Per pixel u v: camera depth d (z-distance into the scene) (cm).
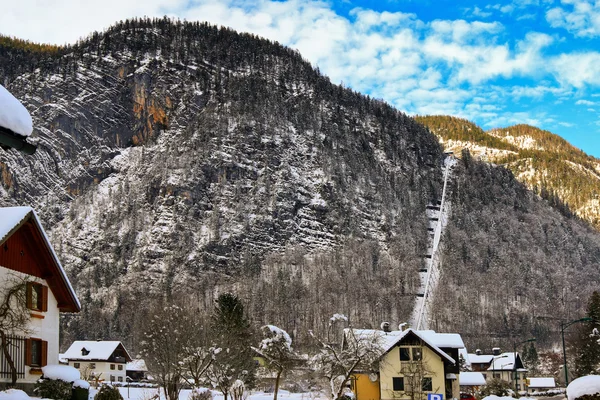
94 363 12044
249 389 6950
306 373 6850
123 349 12469
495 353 15238
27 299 3497
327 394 7075
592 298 10738
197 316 7688
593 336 10356
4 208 3512
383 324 9031
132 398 6319
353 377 7919
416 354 8206
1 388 3206
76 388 3594
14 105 2041
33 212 3516
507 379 14562
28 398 2856
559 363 18775
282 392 9288
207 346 5803
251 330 8225
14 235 3469
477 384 12375
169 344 5600
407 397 7994
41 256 3669
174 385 5588
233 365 6081
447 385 8781
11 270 3416
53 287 3766
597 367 10006
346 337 7125
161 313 6281
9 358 3106
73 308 3853
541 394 12556
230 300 7981
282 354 6134
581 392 3303
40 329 3619
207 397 5156
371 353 6394
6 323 3164
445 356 8194
